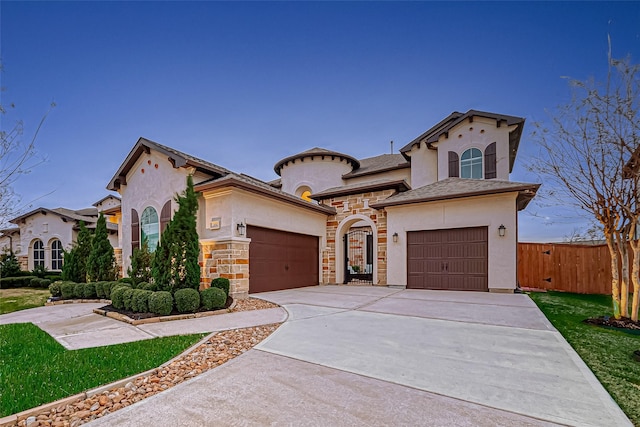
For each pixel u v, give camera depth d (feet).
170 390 12.37
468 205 43.47
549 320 24.94
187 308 26.91
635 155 22.74
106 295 38.29
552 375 13.62
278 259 45.52
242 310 29.68
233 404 11.16
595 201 25.26
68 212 87.51
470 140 57.67
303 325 23.06
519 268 48.32
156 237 43.04
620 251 24.53
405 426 9.74
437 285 45.21
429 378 13.33
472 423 9.90
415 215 47.32
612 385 12.87
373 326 22.63
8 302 42.01
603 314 27.48
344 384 12.75
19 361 15.90
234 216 37.68
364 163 80.69
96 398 12.01
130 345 18.44
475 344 18.13
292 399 11.50
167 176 42.14
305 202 48.78
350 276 61.05
